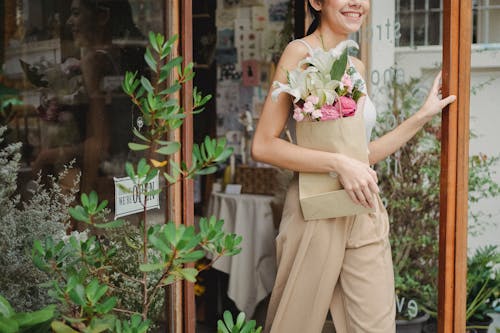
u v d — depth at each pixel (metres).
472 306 3.21
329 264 2.45
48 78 2.52
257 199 3.92
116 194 2.46
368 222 2.49
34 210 2.34
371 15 3.48
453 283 2.76
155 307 2.45
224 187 4.44
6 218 2.27
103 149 2.51
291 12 4.32
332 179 2.42
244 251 3.92
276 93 2.31
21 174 2.41
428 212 3.39
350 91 2.35
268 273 3.86
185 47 2.46
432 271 3.30
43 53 2.51
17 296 2.24
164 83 2.46
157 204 2.49
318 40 2.57
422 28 3.44
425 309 3.26
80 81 2.52
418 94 3.46
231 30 4.91
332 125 2.36
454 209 2.75
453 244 2.76
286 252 2.51
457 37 2.71
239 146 4.78
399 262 3.35
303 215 2.46
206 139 1.88
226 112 4.92
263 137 2.50
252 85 4.86
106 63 2.54
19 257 2.28
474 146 3.36
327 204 2.40
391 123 3.49
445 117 2.75
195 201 4.80
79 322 1.73
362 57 3.49
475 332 3.20
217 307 4.27
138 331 1.78
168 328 2.48
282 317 2.48
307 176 2.45
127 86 1.87
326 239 2.45
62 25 2.52
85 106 2.52
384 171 3.43
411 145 3.40
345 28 2.54
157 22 2.48
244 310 3.89
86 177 2.49
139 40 2.52
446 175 2.74
